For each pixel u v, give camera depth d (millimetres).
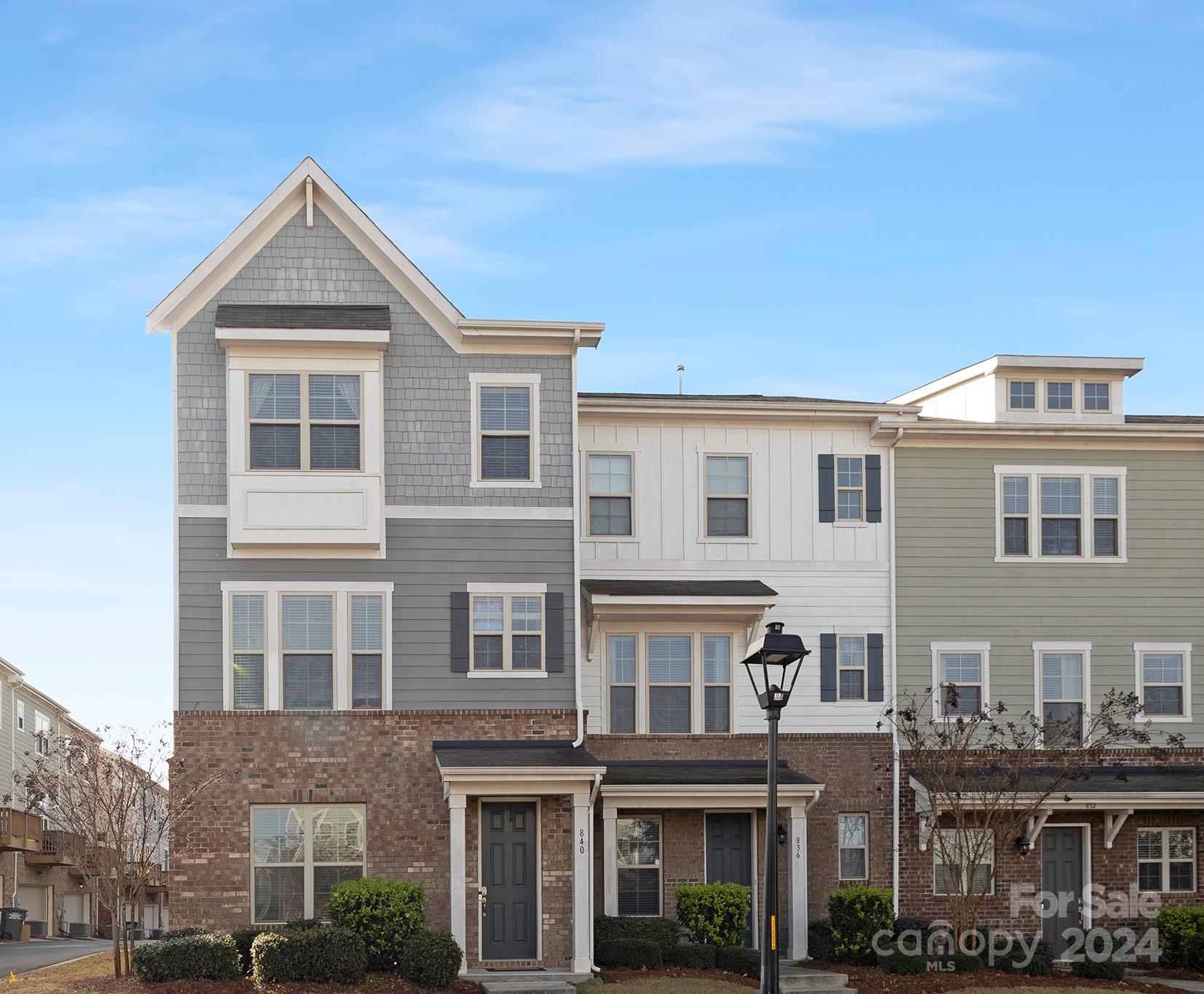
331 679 25047
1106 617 29172
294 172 25688
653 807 26188
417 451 25672
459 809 23656
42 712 54125
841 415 28766
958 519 29047
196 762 24500
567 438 26016
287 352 25156
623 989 22344
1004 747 28062
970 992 23422
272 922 24281
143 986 20859
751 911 27172
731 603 27125
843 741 28000
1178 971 26969
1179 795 27406
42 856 49969
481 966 24297
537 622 25656
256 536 24766
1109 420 30625
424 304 25953
